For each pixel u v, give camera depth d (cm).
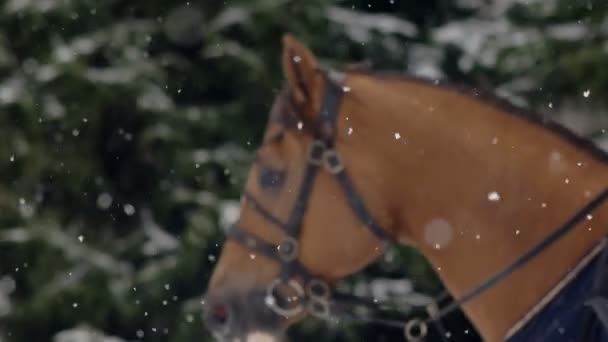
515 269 404
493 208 410
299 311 444
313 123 432
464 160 415
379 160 424
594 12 1087
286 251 438
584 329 373
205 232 1068
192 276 1080
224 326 456
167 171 1104
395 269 1064
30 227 1099
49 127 1099
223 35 1124
